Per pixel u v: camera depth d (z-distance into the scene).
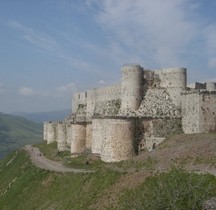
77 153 92.44
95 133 81.19
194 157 53.56
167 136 69.69
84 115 108.56
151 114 74.56
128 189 48.97
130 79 78.19
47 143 139.00
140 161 60.97
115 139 69.31
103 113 92.94
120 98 90.88
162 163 56.12
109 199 49.88
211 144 56.44
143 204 37.72
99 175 58.41
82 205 52.59
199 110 67.00
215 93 67.50
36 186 73.31
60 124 112.25
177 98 76.75
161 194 35.53
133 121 70.50
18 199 73.62
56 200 62.03
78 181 61.94
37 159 100.94
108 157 70.06
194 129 68.44
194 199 34.19
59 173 71.44
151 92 78.62
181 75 77.31
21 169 94.50
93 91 105.25
